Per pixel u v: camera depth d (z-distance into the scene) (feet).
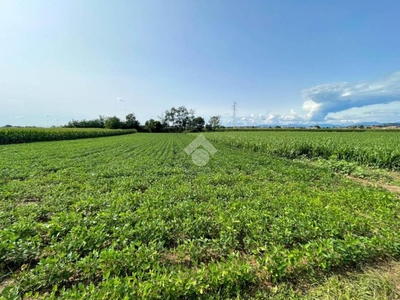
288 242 10.93
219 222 12.32
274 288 8.30
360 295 8.11
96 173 27.37
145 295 7.14
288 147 50.14
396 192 22.21
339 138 69.67
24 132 93.56
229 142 84.12
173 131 348.18
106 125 294.46
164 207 14.92
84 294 6.95
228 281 8.04
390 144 45.50
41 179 24.54
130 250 9.24
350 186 22.91
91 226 11.96
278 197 17.51
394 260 10.09
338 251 9.62
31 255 9.86
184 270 9.04
